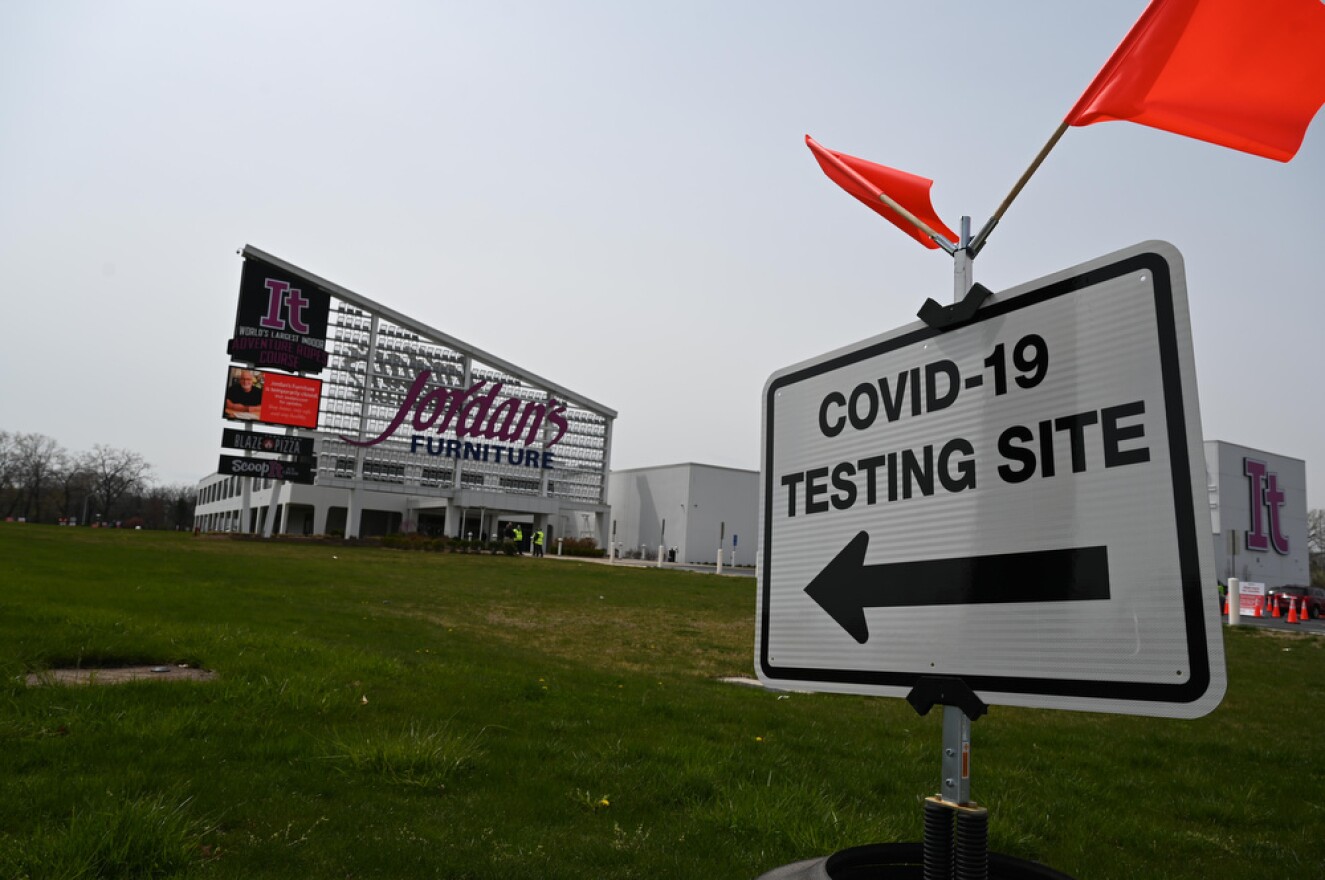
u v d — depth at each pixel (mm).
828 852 4016
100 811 3693
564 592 26719
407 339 53156
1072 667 1530
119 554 26625
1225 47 1697
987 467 1747
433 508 68188
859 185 2199
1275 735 9172
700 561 67938
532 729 6461
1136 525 1468
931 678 1755
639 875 3633
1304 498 61906
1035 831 4812
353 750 5031
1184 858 4516
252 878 3301
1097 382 1566
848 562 2041
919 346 1956
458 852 3729
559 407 59219
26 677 6660
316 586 21828
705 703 8641
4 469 109938
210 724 5633
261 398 46719
